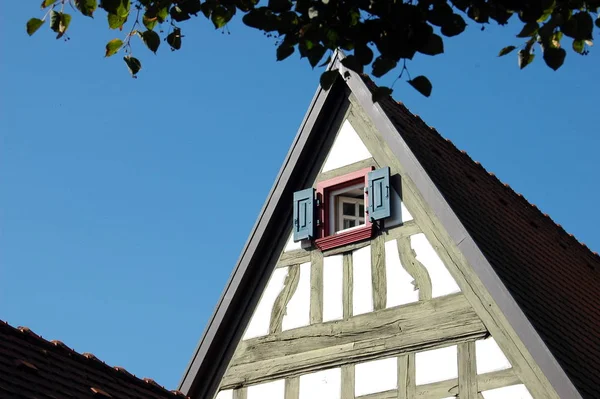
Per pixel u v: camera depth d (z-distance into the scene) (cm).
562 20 762
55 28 790
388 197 1362
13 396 1006
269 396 1362
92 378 1176
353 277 1359
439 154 1554
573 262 1633
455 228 1296
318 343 1349
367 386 1286
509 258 1366
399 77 763
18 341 1122
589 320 1406
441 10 744
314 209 1427
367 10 762
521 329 1191
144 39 820
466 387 1207
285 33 793
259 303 1428
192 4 822
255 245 1444
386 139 1407
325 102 1469
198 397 1423
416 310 1287
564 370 1145
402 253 1330
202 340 1435
